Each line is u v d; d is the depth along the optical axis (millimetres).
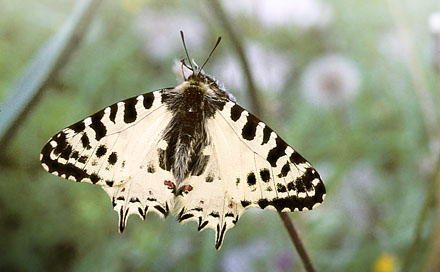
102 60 538
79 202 460
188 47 560
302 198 333
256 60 465
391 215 450
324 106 512
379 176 470
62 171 334
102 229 458
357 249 443
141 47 563
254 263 438
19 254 454
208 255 434
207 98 344
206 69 495
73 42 340
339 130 495
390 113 512
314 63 546
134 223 455
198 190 340
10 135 337
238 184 338
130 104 343
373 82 549
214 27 532
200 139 341
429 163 456
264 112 378
